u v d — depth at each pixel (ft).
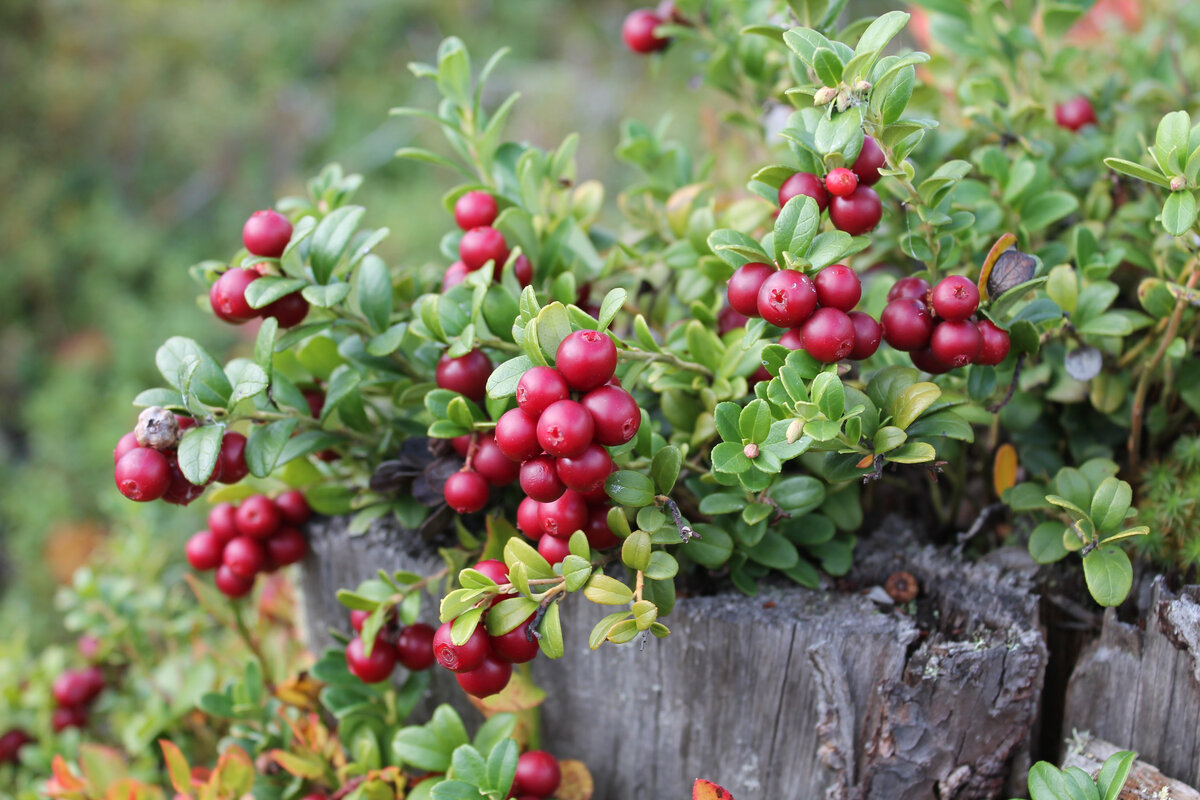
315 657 1.27
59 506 2.89
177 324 3.37
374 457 1.19
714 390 1.09
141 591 1.52
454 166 1.17
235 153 4.09
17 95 4.00
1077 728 1.13
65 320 3.65
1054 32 1.24
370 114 4.18
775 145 1.29
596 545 1.04
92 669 1.45
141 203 4.03
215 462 1.02
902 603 1.13
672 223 1.24
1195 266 1.06
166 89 4.24
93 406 3.23
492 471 1.06
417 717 1.24
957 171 1.04
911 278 1.04
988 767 1.11
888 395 1.04
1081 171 1.26
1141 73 1.35
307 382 1.16
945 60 1.34
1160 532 1.13
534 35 4.41
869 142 1.01
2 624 2.45
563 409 0.95
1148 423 1.18
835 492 1.15
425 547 1.18
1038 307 1.08
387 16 4.46
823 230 1.05
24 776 1.42
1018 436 1.20
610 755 1.18
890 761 1.10
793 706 1.11
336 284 1.08
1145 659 1.09
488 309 1.09
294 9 4.48
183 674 1.37
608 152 3.48
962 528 1.22
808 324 0.98
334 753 1.21
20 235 3.69
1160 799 1.07
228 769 1.16
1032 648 1.09
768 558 1.11
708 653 1.12
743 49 1.26
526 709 1.16
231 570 1.19
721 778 1.15
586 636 1.15
